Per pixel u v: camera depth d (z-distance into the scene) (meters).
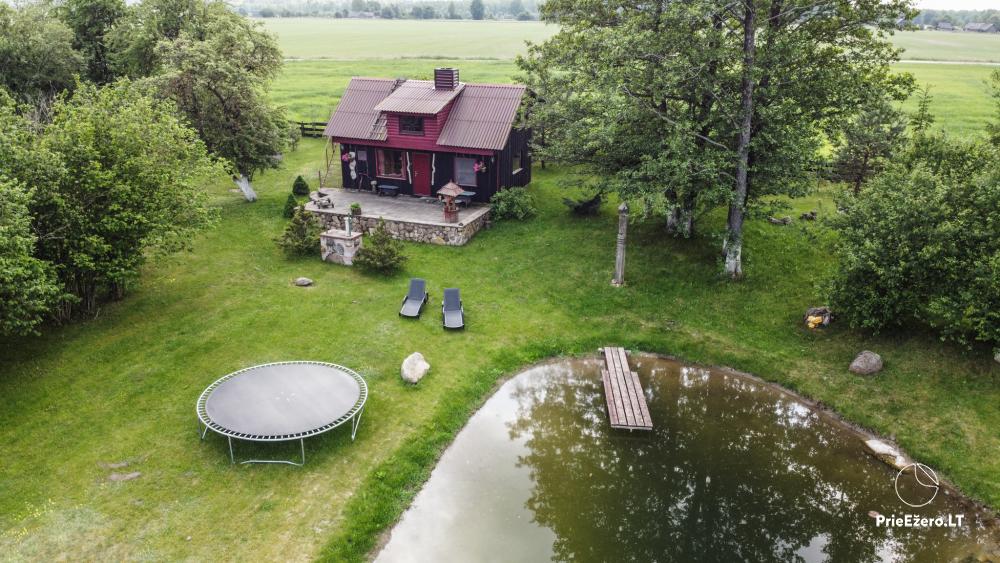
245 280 22.66
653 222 27.28
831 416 16.97
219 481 13.16
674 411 17.34
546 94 27.33
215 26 30.31
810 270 22.47
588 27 25.11
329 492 13.13
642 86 21.80
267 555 11.46
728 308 21.28
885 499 14.11
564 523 13.20
